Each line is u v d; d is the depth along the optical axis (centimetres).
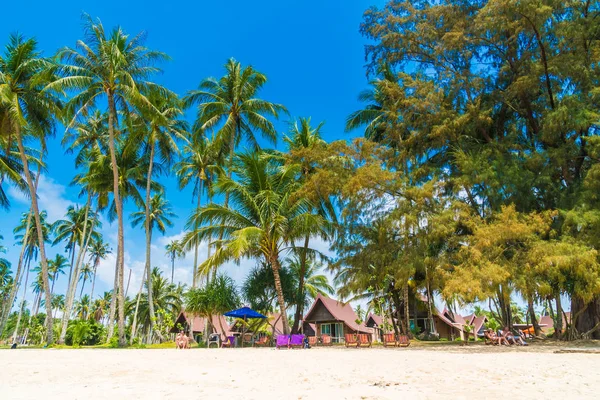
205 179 3541
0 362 1228
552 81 2212
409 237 2022
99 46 2539
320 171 2194
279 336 2133
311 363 1202
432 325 3381
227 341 2664
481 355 1466
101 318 7706
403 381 820
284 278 2730
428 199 1941
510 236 1667
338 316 4066
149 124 3188
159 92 2767
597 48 2061
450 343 2602
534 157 2033
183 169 3647
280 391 710
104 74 2562
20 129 2862
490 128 2522
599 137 1814
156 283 6072
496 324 5353
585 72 2002
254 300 2759
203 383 814
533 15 2012
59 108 2875
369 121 3200
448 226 1848
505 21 2084
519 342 2127
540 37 2142
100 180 3381
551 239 1827
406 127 2334
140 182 3738
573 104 1959
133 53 2653
